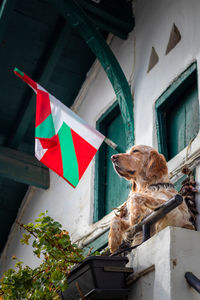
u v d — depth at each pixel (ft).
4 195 30.37
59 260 13.74
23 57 25.81
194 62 19.16
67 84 27.32
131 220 13.08
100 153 24.30
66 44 25.81
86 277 12.25
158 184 14.26
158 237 12.16
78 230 23.16
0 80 26.58
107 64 22.56
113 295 11.98
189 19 20.26
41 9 24.23
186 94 19.75
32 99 26.30
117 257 12.40
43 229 14.25
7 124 28.40
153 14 23.06
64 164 16.60
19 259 28.35
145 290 11.96
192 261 11.68
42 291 13.43
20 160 28.12
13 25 24.68
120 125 23.84
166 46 21.26
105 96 25.07
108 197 22.94
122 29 24.49
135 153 14.89
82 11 22.50
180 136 19.39
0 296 14.11
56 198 26.89
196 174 16.34
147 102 21.22
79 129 17.06
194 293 11.27
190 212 14.62
